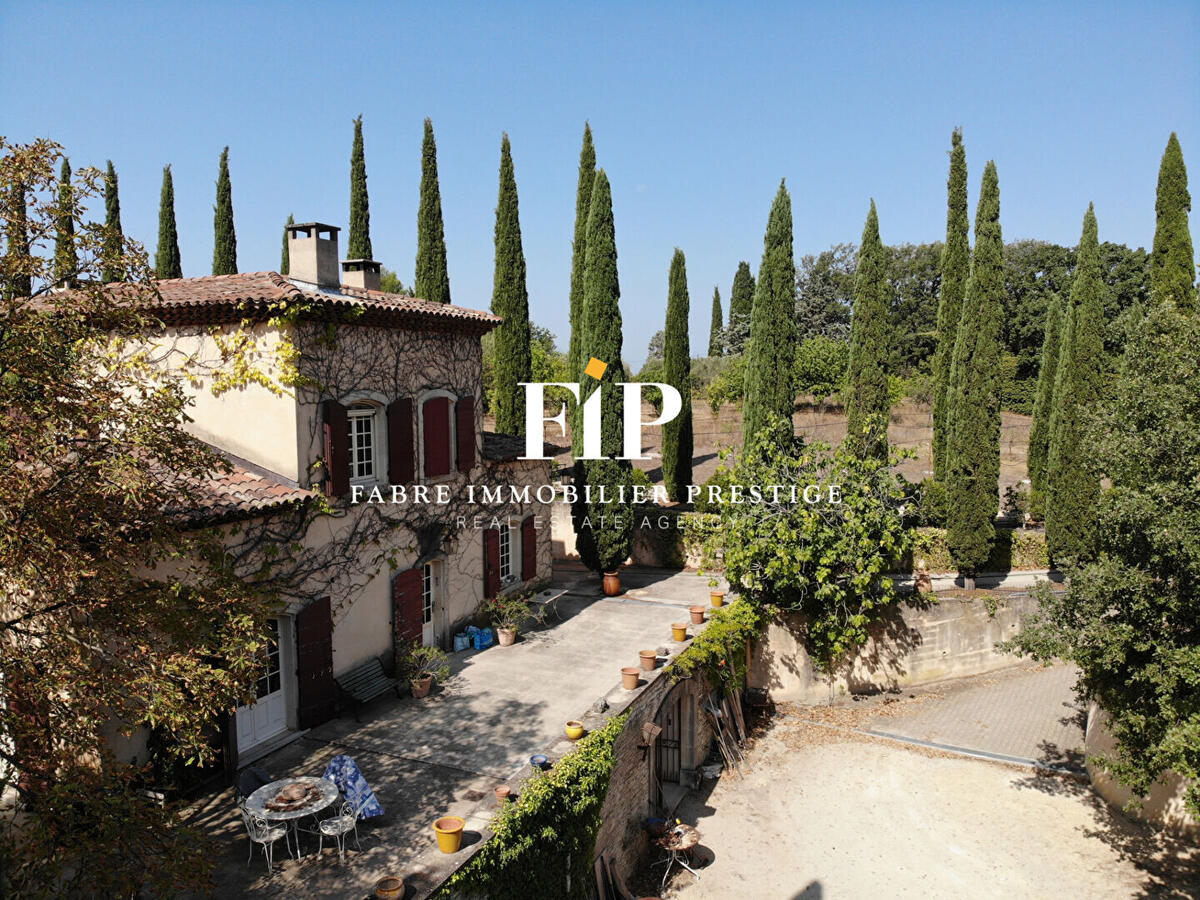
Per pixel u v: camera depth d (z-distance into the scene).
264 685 13.73
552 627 20.23
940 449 29.33
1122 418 13.80
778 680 22.28
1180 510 11.95
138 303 9.01
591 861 12.74
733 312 57.94
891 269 66.25
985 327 23.58
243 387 14.40
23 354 7.61
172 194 35.25
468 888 10.02
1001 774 18.67
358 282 18.09
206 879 8.01
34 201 8.00
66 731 7.91
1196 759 11.59
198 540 11.34
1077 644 13.59
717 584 21.58
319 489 14.51
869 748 19.95
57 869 7.41
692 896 14.45
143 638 8.63
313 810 10.23
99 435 8.58
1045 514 26.36
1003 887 14.66
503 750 13.34
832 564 19.86
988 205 23.36
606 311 22.28
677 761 18.33
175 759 11.47
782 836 16.38
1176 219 29.45
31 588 8.11
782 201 23.44
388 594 16.47
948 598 23.78
